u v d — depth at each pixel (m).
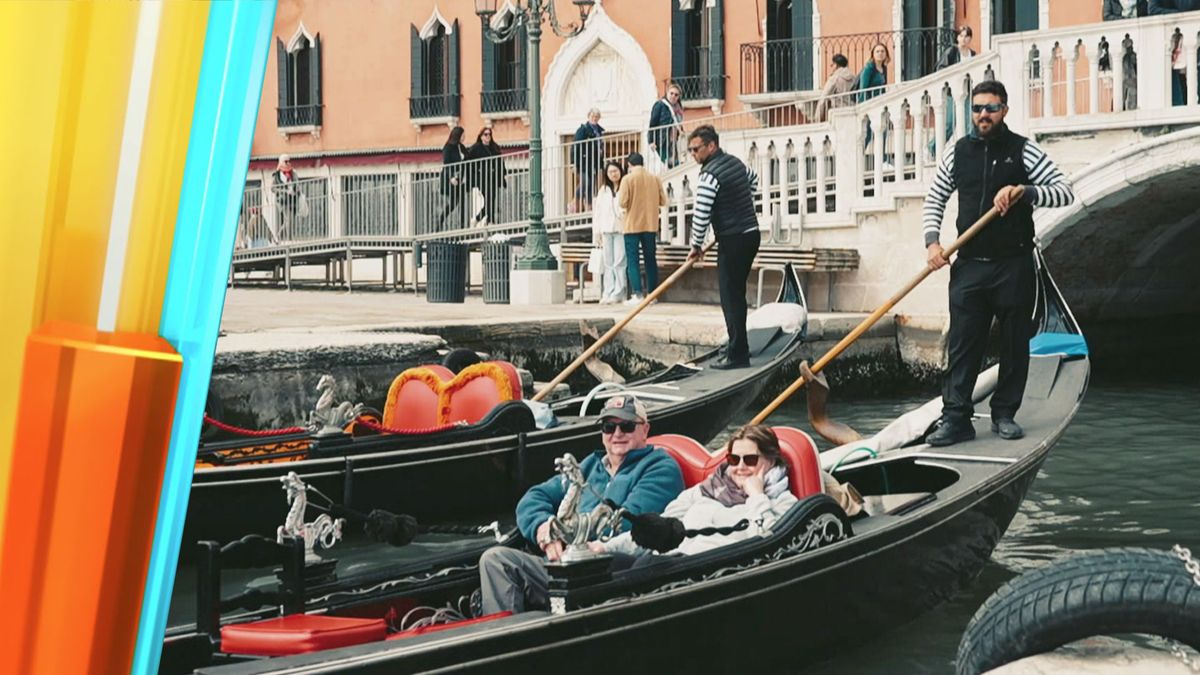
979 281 6.80
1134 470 9.75
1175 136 13.03
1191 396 13.91
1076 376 7.45
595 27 25.28
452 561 4.98
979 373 7.10
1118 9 15.57
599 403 9.52
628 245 16.33
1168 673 2.81
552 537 4.21
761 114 23.59
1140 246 15.56
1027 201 6.71
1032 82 14.22
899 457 6.68
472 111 27.12
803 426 12.66
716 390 9.57
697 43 24.55
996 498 6.32
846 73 19.06
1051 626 2.94
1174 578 2.87
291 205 22.80
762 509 5.06
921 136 15.12
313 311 15.81
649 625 4.40
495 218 21.23
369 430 8.38
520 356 13.84
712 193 10.02
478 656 3.88
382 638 4.14
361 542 7.74
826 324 14.36
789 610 4.98
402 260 22.44
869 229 15.45
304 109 29.03
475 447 8.04
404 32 27.84
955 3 21.73
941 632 5.81
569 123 25.78
